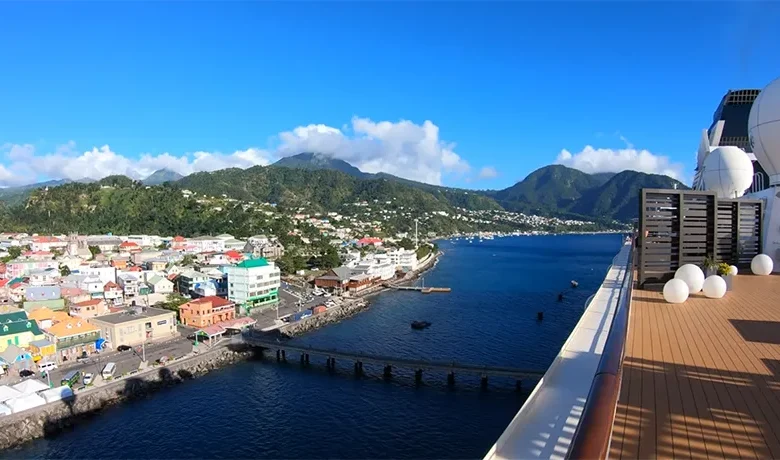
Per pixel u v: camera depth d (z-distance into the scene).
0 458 30.53
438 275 108.31
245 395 40.00
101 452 31.03
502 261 139.38
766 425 7.63
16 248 106.81
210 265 102.75
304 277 99.88
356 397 39.22
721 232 25.52
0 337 45.38
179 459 29.86
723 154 32.00
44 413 34.44
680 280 18.33
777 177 26.88
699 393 9.03
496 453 6.71
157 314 54.88
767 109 26.05
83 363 45.53
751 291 20.12
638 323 14.77
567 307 69.38
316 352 47.97
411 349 51.00
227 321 60.09
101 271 85.94
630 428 7.60
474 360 46.72
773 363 10.72
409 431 32.84
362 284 89.75
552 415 7.88
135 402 38.66
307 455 29.84
